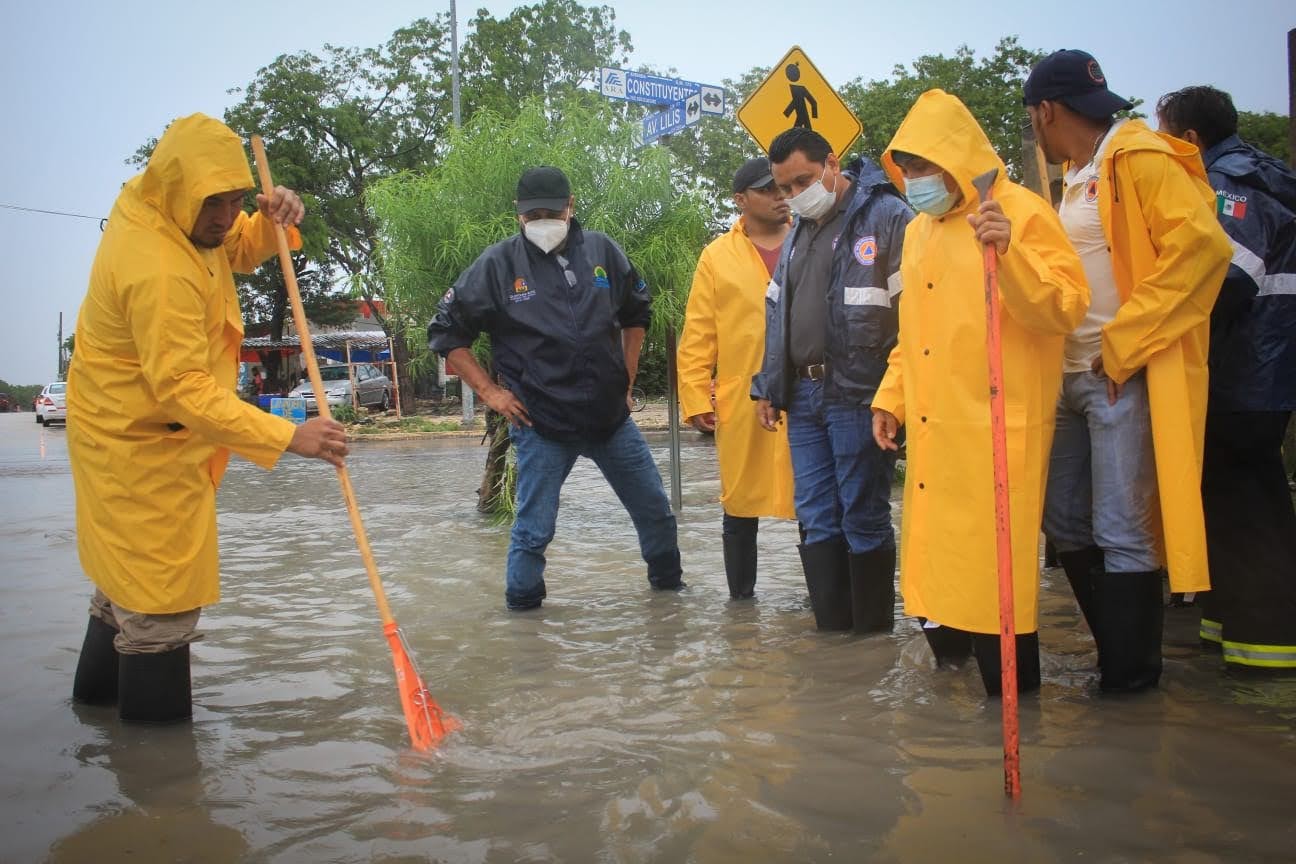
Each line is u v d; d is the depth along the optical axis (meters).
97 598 3.64
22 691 3.85
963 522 3.40
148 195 3.33
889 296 4.32
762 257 5.32
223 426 3.28
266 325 38.31
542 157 8.32
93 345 3.33
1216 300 3.51
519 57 34.69
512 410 5.08
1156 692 3.41
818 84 6.24
